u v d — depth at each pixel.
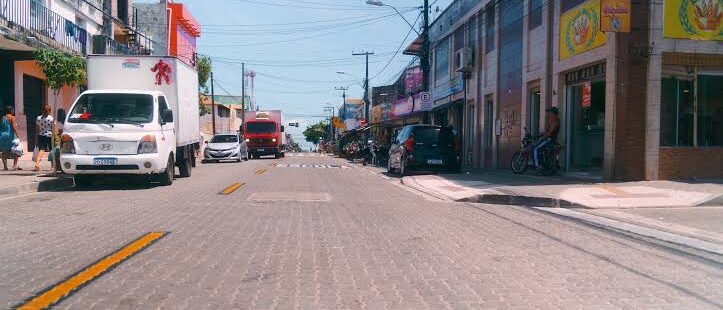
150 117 13.01
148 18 37.59
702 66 14.40
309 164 29.22
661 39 13.98
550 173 16.72
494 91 23.23
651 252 6.62
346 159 41.91
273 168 23.53
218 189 13.03
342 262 5.82
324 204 10.56
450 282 5.13
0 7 17.89
